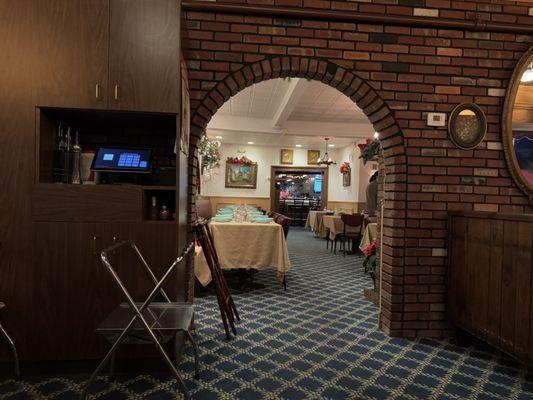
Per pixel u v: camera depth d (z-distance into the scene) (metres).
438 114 2.79
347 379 2.10
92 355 2.08
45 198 2.03
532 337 1.94
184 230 2.41
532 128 2.86
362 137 8.84
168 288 2.14
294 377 2.11
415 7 2.76
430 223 2.80
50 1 1.98
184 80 2.27
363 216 6.91
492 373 2.22
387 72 2.76
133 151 2.24
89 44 2.01
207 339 2.64
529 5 2.83
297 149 12.24
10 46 1.98
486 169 2.85
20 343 2.04
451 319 2.71
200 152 5.88
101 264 2.08
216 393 1.91
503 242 2.17
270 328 2.89
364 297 3.88
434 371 2.24
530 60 2.78
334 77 2.71
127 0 2.03
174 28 2.06
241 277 4.20
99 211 2.07
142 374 2.10
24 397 1.84
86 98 2.01
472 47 2.82
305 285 4.43
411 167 2.79
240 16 2.63
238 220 4.55
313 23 2.69
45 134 2.10
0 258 2.02
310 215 10.84
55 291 2.06
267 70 2.66
